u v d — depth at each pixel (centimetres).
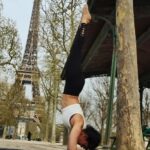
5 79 7944
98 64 1912
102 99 5188
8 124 8469
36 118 9425
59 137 7425
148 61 1797
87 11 548
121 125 744
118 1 805
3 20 4772
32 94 8469
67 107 502
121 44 782
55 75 3812
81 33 532
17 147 2881
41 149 2797
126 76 761
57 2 3472
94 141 487
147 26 1368
